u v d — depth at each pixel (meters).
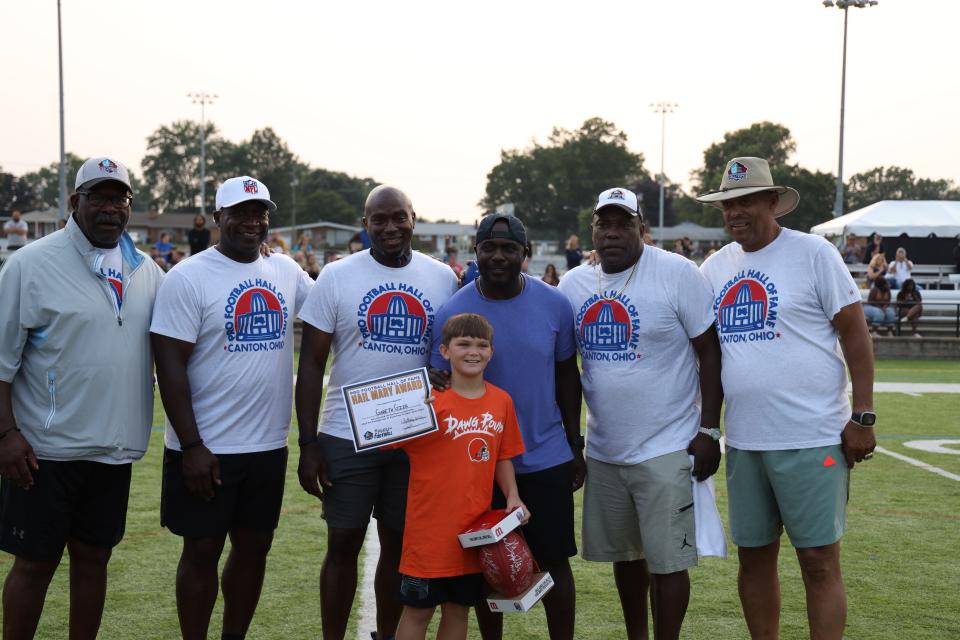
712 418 4.34
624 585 4.58
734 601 5.25
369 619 5.01
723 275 4.38
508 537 3.91
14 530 3.97
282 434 4.45
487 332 4.01
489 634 4.39
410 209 4.42
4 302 3.91
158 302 4.20
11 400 3.96
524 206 123.88
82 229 4.04
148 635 4.69
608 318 4.34
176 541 6.25
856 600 5.20
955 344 20.16
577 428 4.48
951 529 6.64
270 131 136.50
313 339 4.44
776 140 106.06
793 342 4.16
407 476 4.44
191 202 136.88
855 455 4.15
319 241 91.94
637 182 120.31
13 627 3.97
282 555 5.99
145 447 4.21
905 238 30.34
